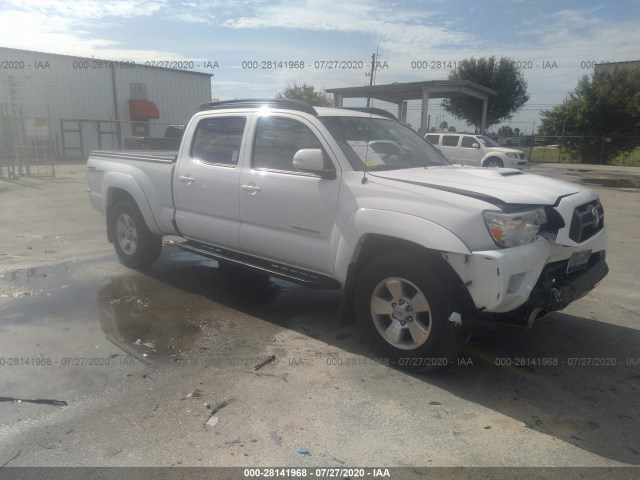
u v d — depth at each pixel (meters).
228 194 5.10
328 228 4.31
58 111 28.69
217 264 6.95
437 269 3.71
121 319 4.96
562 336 4.69
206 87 36.41
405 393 3.66
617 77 35.84
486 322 3.81
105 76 30.52
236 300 5.54
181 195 5.64
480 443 3.11
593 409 3.50
